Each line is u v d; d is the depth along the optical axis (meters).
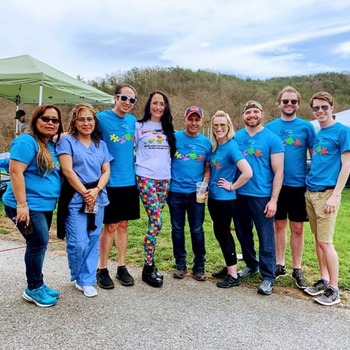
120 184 3.22
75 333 2.41
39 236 2.69
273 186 3.34
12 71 6.55
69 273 3.51
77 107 2.98
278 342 2.43
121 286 3.27
